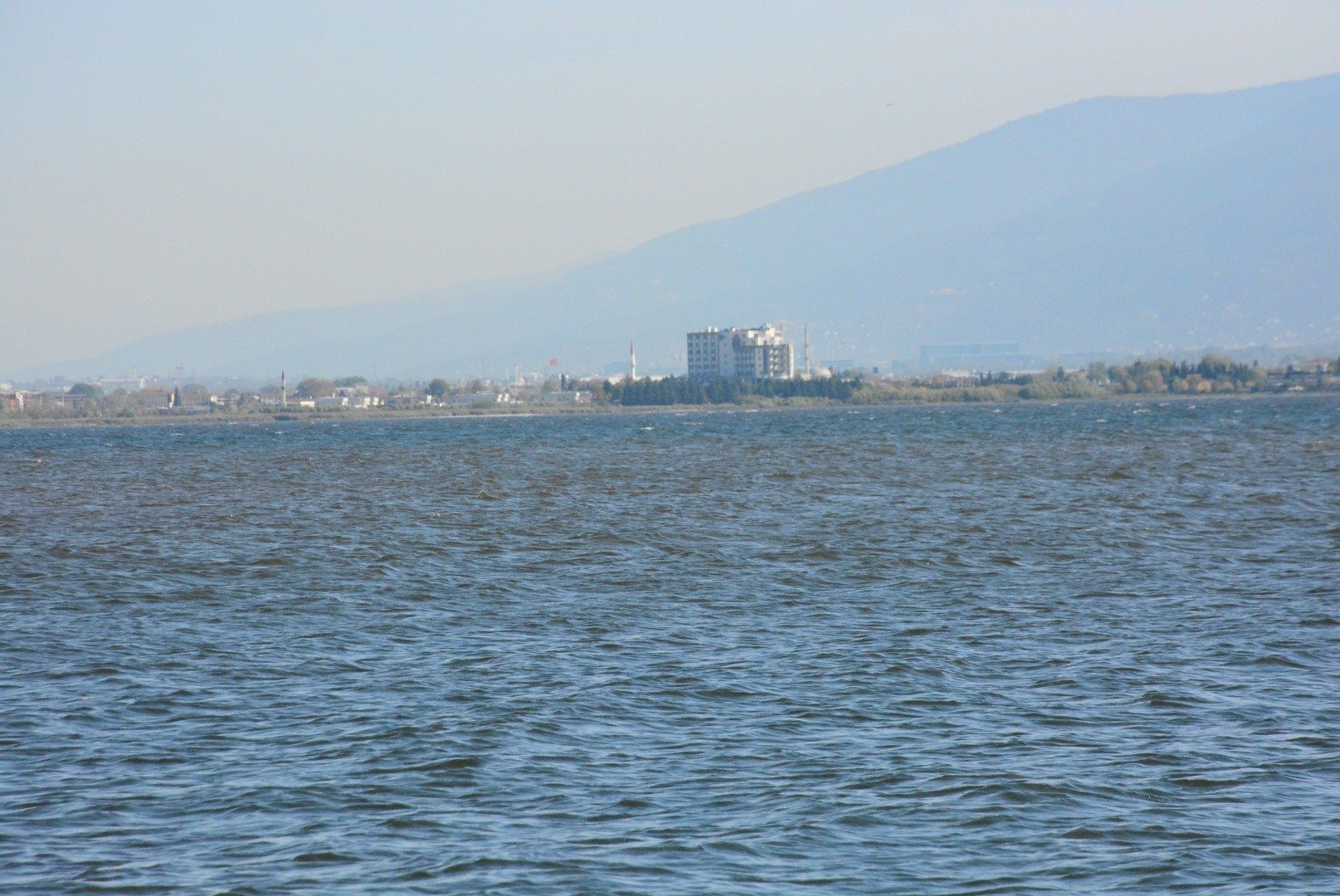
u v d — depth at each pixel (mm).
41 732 117750
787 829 92438
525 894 81750
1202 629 162125
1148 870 85125
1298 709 123125
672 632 164125
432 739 114062
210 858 87938
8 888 83375
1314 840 89812
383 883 83625
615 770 105938
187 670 143500
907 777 103312
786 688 133125
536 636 161875
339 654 151625
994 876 84500
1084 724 118750
